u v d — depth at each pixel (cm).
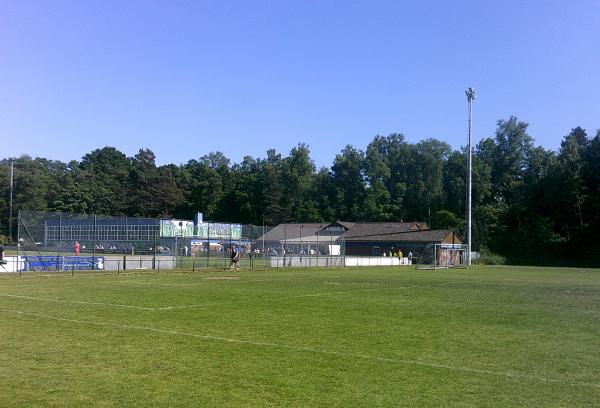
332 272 4797
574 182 9981
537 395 838
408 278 4019
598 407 782
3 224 6625
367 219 12550
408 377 938
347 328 1459
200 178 13238
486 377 946
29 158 11138
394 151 14075
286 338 1293
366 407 766
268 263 5459
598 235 9488
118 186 11456
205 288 2720
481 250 9125
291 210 13088
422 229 9231
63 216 4472
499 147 13112
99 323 1491
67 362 1017
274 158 14625
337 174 13488
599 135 10438
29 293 2345
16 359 1037
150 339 1261
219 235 6406
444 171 13350
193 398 798
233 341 1247
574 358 1110
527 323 1614
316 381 903
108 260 4325
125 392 825
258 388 855
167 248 5484
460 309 1962
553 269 6650
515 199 11469
